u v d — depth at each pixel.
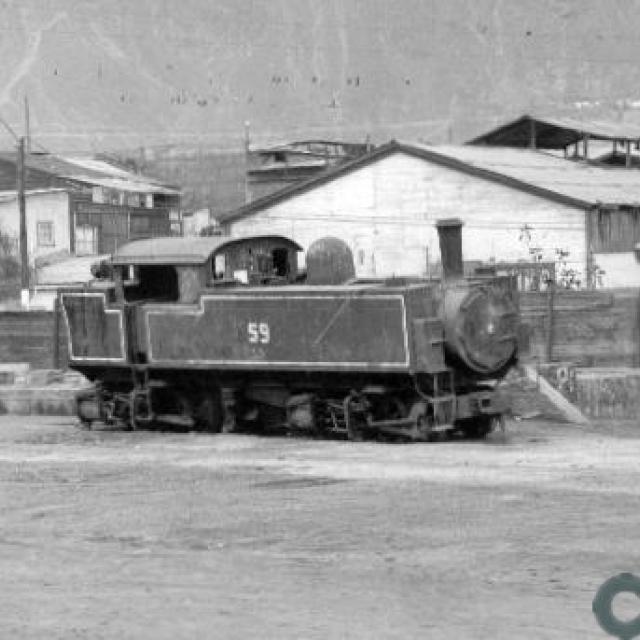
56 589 22.86
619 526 26.75
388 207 95.75
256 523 28.31
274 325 45.03
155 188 131.38
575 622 20.08
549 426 48.53
